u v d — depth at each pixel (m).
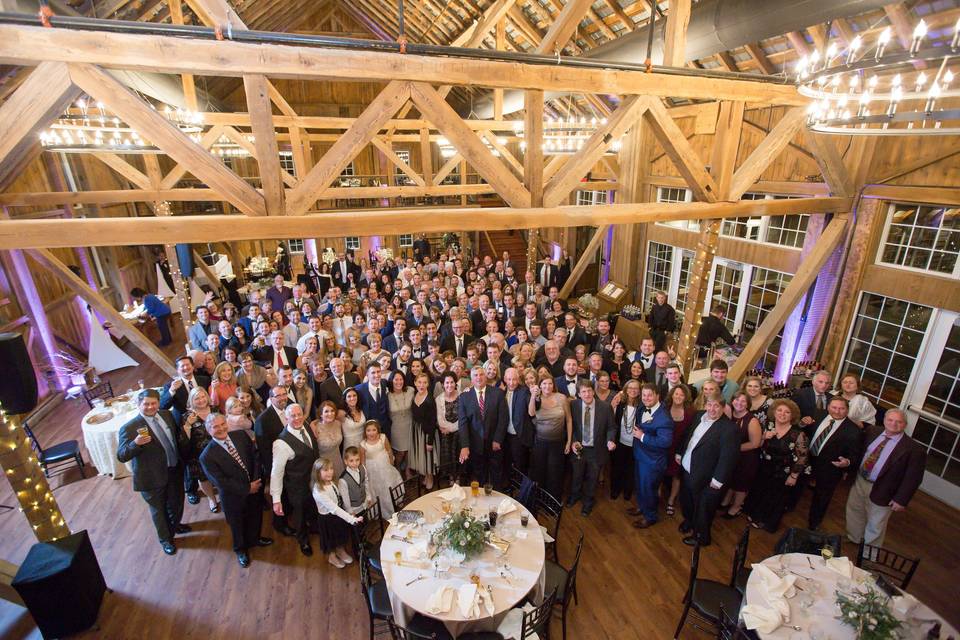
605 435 4.70
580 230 13.91
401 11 2.83
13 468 3.81
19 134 2.41
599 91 3.55
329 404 4.32
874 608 2.74
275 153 2.92
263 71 2.68
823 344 6.41
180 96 7.33
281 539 4.67
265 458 4.45
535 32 8.37
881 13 4.35
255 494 4.32
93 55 2.40
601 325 6.37
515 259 16.48
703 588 3.49
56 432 6.69
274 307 8.69
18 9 3.59
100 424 5.46
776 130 4.70
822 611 2.93
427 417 4.77
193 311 10.65
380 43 2.81
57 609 3.58
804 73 2.83
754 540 4.58
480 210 3.48
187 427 4.59
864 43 4.75
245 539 4.34
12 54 2.30
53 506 4.09
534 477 4.89
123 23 2.38
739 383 5.99
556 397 4.70
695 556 3.48
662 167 9.54
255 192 2.95
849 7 3.21
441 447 4.92
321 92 16.47
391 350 6.34
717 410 4.10
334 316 7.74
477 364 5.65
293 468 4.14
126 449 4.10
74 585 3.61
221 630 3.74
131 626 3.78
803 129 5.23
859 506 4.32
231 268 14.07
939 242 5.09
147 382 8.16
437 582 3.20
